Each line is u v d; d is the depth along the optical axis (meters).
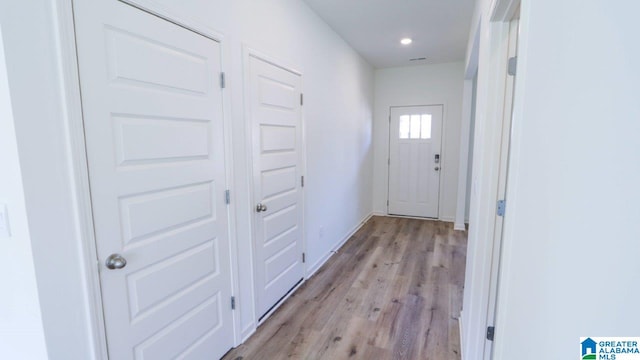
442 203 5.43
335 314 2.50
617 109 0.42
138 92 1.38
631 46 0.40
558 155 0.58
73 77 1.14
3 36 0.96
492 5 1.46
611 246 0.44
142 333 1.45
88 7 1.18
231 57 1.95
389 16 3.18
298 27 2.79
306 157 3.05
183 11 1.59
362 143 4.97
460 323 2.31
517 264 0.79
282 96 2.57
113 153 1.29
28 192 1.03
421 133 5.41
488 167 1.64
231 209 2.01
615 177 0.43
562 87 0.57
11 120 1.00
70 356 1.17
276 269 2.60
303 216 3.03
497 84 1.59
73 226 1.16
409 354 2.03
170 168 1.56
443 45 4.12
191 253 1.71
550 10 0.63
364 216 5.36
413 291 2.88
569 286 0.54
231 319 2.06
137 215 1.40
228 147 1.96
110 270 1.30
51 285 1.10
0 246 1.09
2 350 1.15
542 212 0.65
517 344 0.78
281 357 2.01
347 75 4.11
